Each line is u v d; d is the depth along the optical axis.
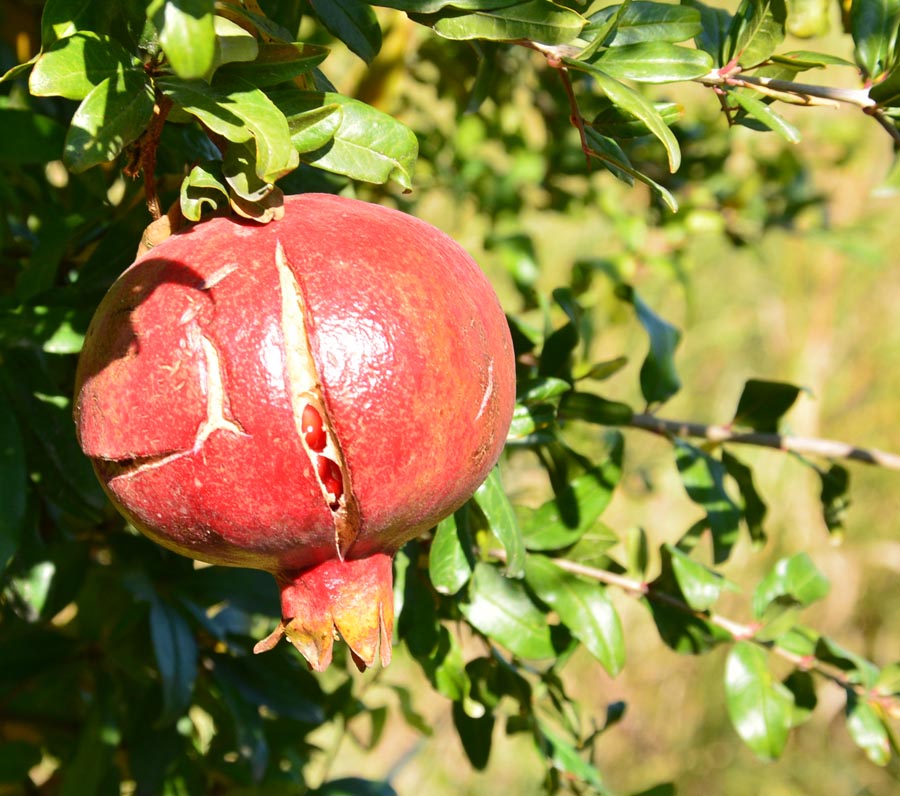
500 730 6.71
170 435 1.41
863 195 6.54
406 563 2.23
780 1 1.87
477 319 1.50
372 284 1.41
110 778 2.77
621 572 2.58
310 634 1.53
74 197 2.68
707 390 7.06
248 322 1.39
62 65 1.50
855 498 6.82
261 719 2.73
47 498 2.26
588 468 2.55
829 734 6.79
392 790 3.12
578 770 2.69
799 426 6.84
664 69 1.81
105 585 2.97
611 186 4.77
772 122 1.78
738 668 2.51
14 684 2.75
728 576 6.68
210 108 1.50
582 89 3.84
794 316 6.96
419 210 4.38
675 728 6.92
